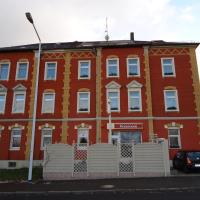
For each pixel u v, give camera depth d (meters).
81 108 26.03
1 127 26.03
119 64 26.78
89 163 16.16
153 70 26.45
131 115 25.06
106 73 26.56
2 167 24.78
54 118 25.81
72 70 27.19
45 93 26.67
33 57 28.06
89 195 11.04
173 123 24.73
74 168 16.20
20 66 28.05
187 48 26.83
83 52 27.75
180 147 24.17
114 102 25.73
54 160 16.30
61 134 25.31
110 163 16.11
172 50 26.91
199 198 9.89
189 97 25.36
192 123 24.64
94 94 26.25
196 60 26.34
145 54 26.69
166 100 25.56
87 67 27.44
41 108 26.22
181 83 25.84
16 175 18.08
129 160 16.17
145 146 16.31
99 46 27.14
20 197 10.97
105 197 10.51
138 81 26.00
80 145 16.52
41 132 25.58
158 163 16.05
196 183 12.98
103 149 16.33
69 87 26.62
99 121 25.06
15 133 25.98
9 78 27.56
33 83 27.09
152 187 12.14
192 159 17.98
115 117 25.08
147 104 25.19
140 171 15.94
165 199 9.85
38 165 24.52
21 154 25.05
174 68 26.33
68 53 27.78
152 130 24.45
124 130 24.75
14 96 26.92
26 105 26.48
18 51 28.31
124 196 10.62
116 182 13.96
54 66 27.78
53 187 12.91
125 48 27.20
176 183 13.09
